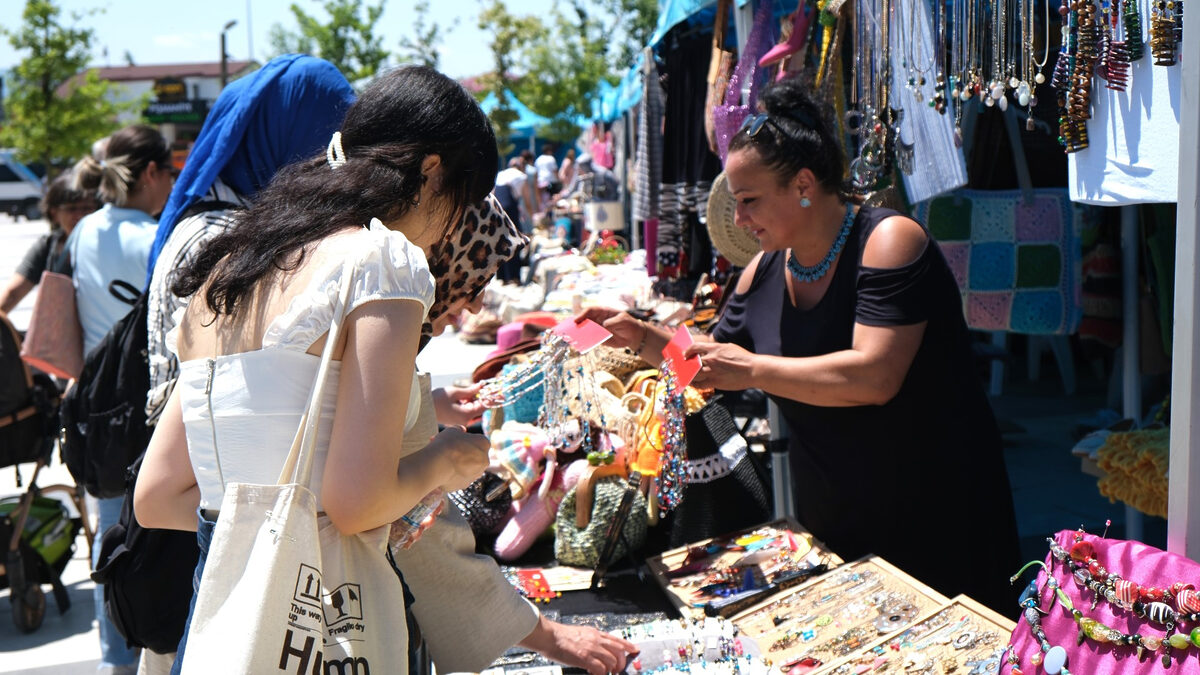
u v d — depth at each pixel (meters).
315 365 1.29
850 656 1.90
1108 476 2.94
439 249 1.61
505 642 1.82
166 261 2.01
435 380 6.19
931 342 2.21
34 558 4.06
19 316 11.15
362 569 1.34
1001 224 3.43
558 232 11.57
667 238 5.38
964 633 1.89
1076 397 6.46
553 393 2.51
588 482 2.73
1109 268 3.70
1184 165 1.49
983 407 2.34
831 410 2.30
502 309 8.32
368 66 27.17
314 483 1.28
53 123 25.53
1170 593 1.32
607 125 13.88
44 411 3.97
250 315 1.33
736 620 2.21
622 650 1.92
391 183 1.37
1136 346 3.62
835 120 2.73
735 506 2.80
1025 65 2.09
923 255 2.18
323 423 1.28
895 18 2.59
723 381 2.21
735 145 2.23
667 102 5.27
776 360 2.20
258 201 1.44
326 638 1.28
